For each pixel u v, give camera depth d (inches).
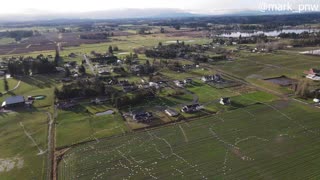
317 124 2972.4
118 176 2153.1
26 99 3924.7
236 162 2301.9
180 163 2306.8
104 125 3048.7
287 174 2124.8
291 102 3634.4
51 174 2188.7
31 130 2960.1
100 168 2263.8
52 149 2568.9
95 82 4306.1
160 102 3705.7
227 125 2992.1
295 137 2706.7
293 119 3110.2
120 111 3430.1
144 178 2123.5
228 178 2097.7
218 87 4352.9
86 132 2891.2
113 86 4453.7
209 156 2400.3
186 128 2940.5
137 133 2849.4
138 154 2461.9
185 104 3619.6
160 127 2979.8
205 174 2153.1
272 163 2277.3
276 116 3201.3
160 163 2316.7
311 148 2496.3
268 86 4370.1
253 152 2450.8
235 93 4050.2
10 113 3432.6
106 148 2571.4
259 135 2760.8
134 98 3629.4
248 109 3420.3
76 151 2529.5
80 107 3597.4
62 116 3316.9
